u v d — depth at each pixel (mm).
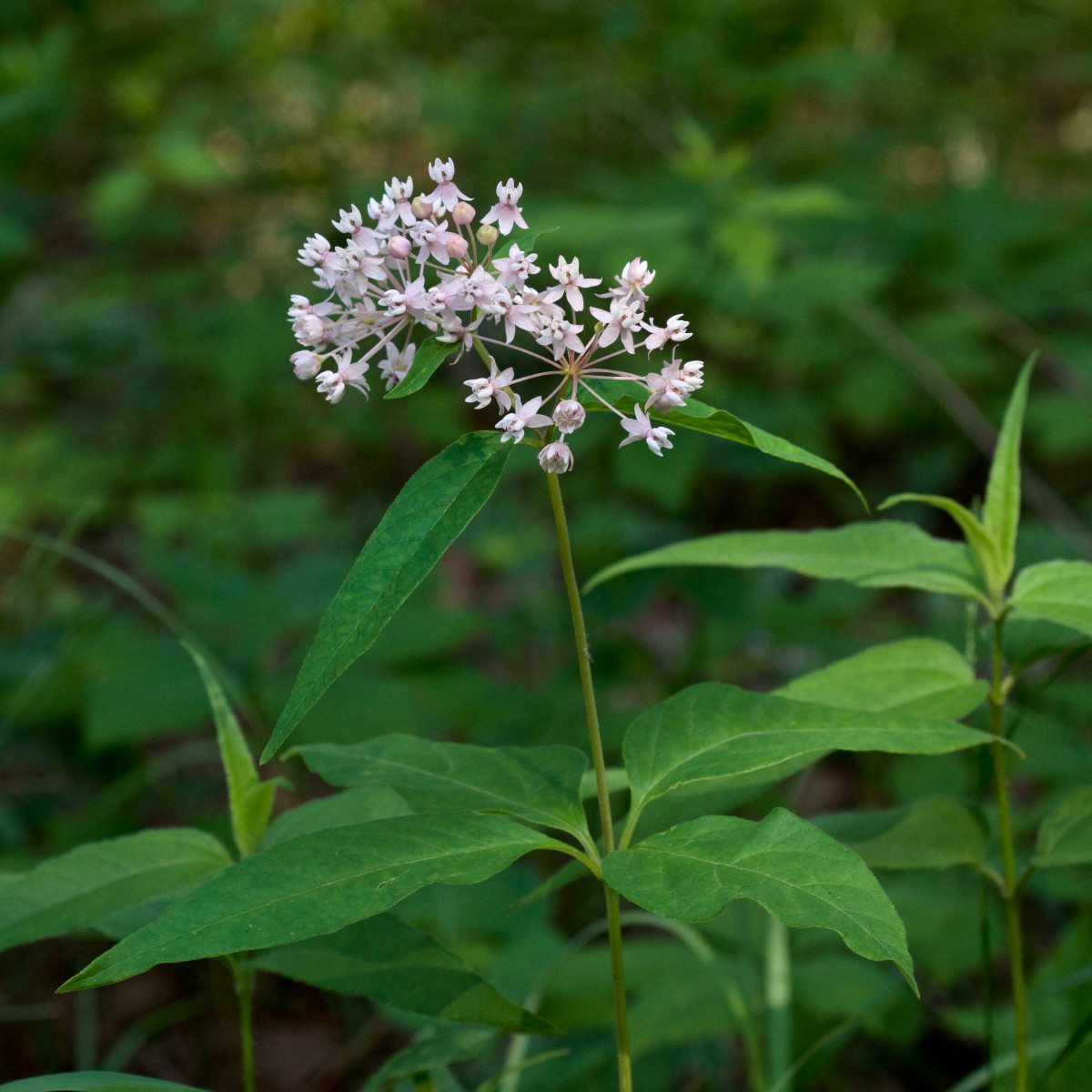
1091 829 2262
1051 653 2240
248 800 2209
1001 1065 2678
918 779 4367
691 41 7316
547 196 7273
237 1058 3709
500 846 1724
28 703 3961
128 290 7344
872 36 9117
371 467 7195
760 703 2000
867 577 2373
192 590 4543
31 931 2041
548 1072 3049
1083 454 6922
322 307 1924
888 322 6359
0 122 5930
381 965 2047
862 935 1468
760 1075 2746
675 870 1651
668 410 1831
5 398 6910
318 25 9555
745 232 4926
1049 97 9945
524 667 5594
